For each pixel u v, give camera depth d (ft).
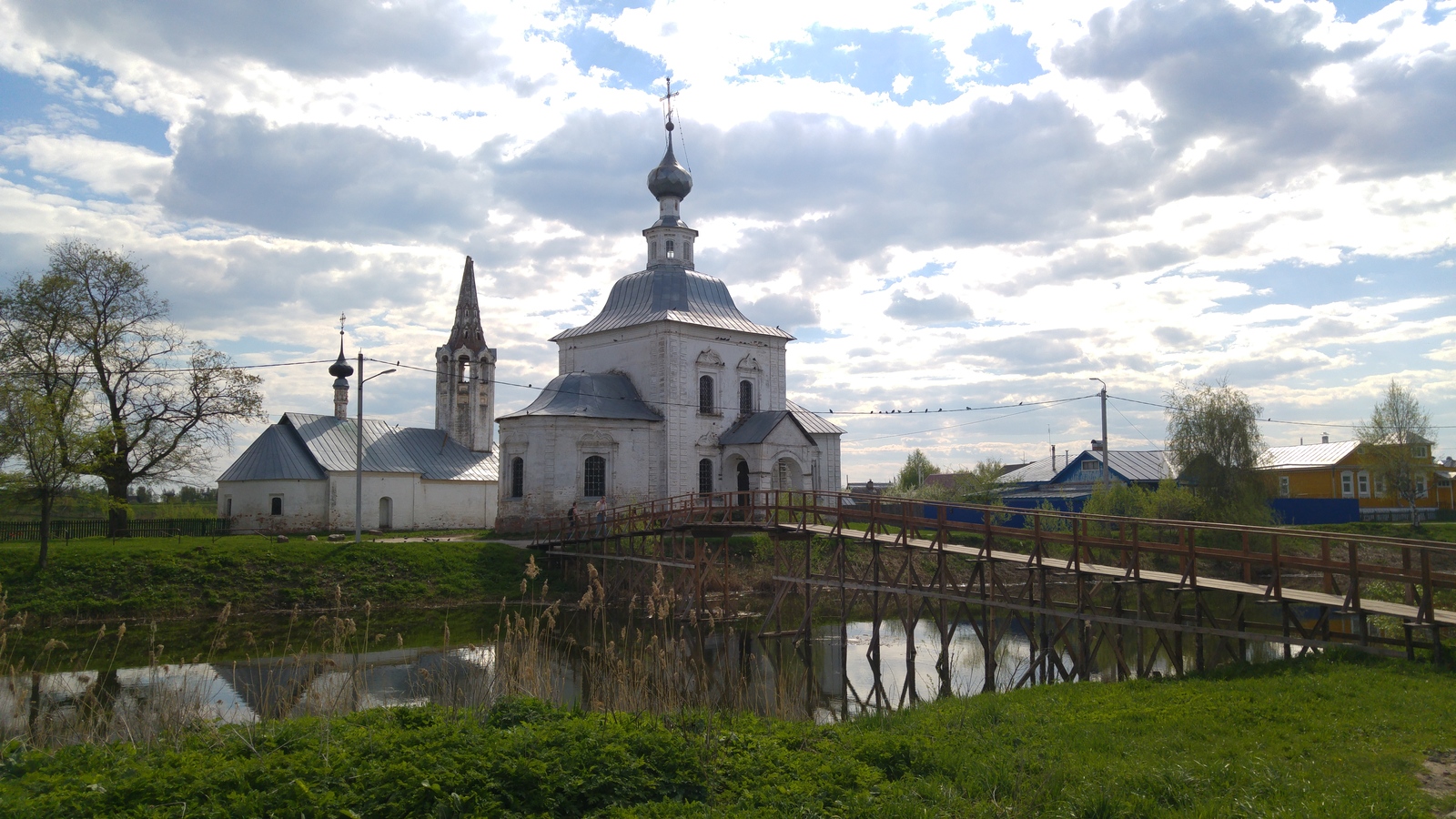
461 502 196.75
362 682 64.23
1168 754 40.16
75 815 30.68
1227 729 44.14
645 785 35.01
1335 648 60.49
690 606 116.16
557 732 39.17
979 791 35.70
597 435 173.78
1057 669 91.09
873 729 46.29
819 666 95.30
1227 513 182.09
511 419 172.55
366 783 33.45
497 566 144.36
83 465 126.11
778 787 35.19
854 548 151.02
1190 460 190.29
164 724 47.50
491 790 33.37
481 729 40.68
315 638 105.09
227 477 173.47
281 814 30.99
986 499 210.79
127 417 156.46
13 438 122.42
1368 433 227.20
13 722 52.47
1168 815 32.76
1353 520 222.69
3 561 121.39
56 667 85.46
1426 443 221.25
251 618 120.06
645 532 126.00
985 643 83.71
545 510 168.35
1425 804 32.96
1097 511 170.30
